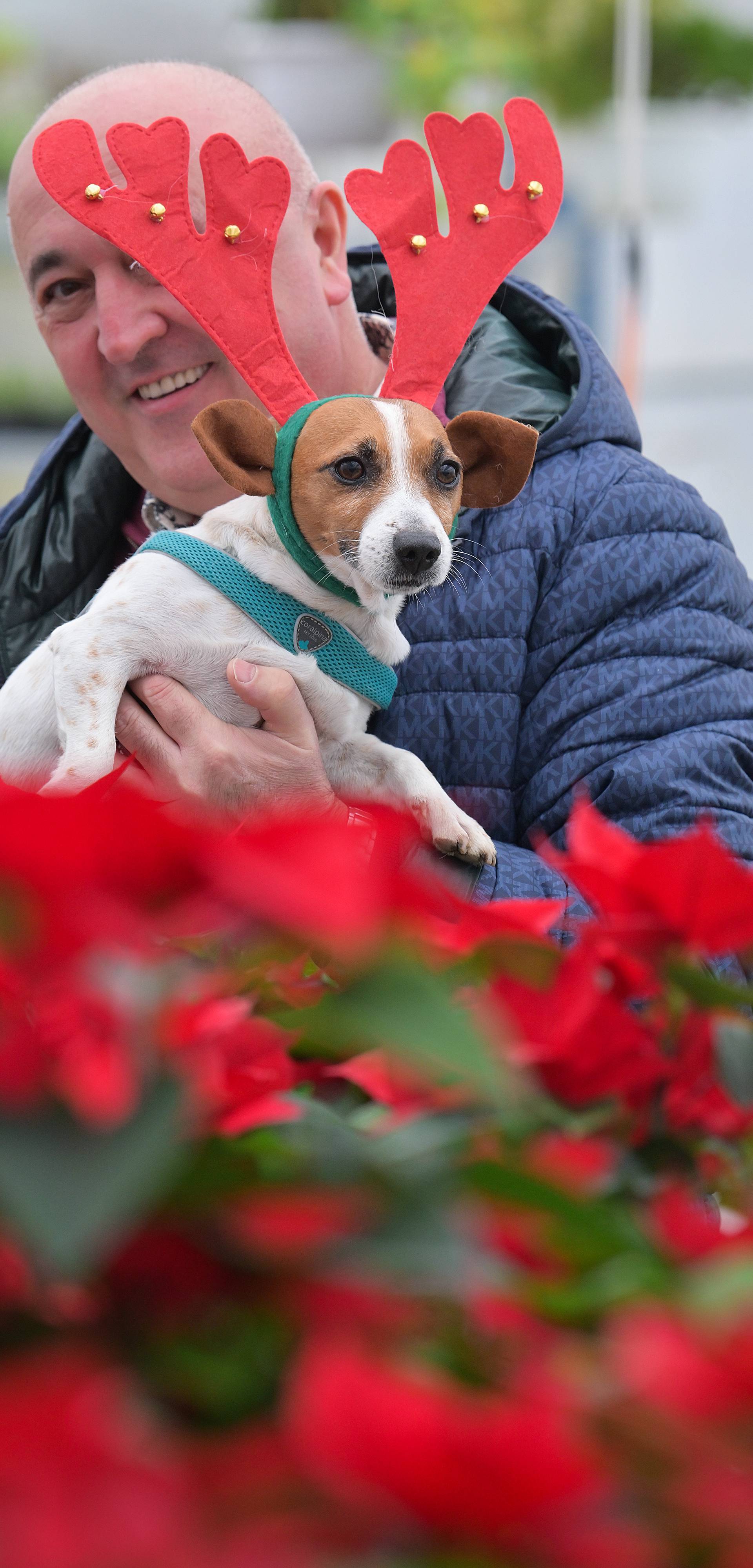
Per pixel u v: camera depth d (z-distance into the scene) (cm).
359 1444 37
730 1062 64
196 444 288
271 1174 51
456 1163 51
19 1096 46
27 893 49
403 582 226
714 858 63
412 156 231
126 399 289
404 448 227
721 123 736
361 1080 63
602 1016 63
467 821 246
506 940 65
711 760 259
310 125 739
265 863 49
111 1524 37
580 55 710
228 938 61
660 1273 50
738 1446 41
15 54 701
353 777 259
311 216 289
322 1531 39
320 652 249
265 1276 48
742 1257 50
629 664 269
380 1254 46
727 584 285
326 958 65
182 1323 48
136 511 329
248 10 738
